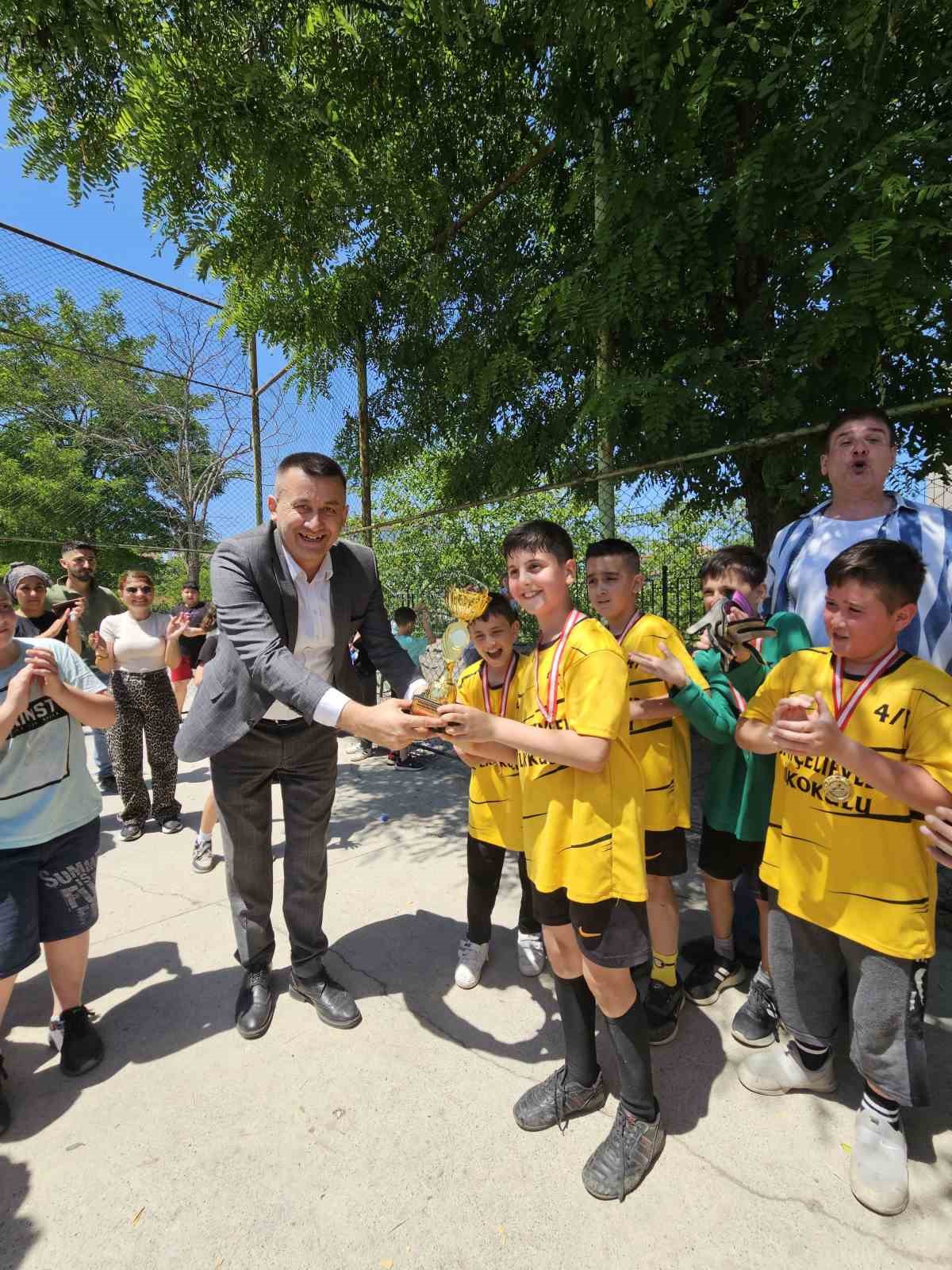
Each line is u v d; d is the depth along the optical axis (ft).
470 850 8.66
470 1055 7.40
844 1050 7.28
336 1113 6.57
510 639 8.20
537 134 15.31
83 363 48.47
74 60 10.68
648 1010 7.55
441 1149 6.08
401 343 19.83
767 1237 5.12
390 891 11.41
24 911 7.06
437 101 14.17
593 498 20.01
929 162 8.45
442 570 30.32
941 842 4.88
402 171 15.15
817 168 9.55
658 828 7.36
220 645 7.68
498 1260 5.03
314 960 8.41
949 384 10.96
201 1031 7.93
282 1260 5.10
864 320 8.79
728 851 7.93
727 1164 5.81
